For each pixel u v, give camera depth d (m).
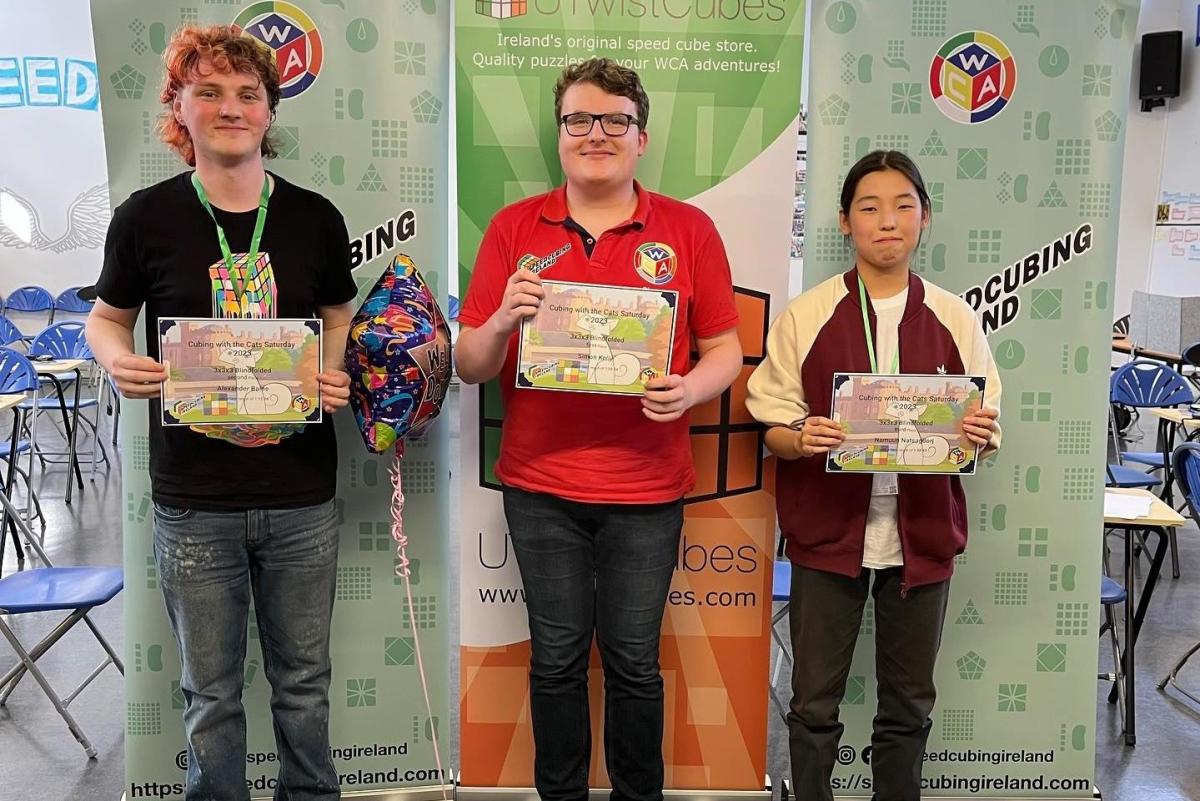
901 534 1.84
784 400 1.90
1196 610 3.67
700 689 2.19
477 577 2.15
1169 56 7.25
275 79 1.71
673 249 1.78
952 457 1.77
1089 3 2.04
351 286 1.83
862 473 1.83
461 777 2.22
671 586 2.15
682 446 1.86
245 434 1.70
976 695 2.25
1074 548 2.21
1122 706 2.87
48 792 2.36
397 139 2.06
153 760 2.16
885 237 1.79
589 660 2.09
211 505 1.70
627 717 1.88
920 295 1.86
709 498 2.12
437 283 2.12
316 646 1.85
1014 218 2.10
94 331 1.71
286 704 1.86
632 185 1.83
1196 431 4.68
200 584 1.73
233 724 1.81
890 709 1.96
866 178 1.81
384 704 2.22
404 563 2.03
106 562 4.12
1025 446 2.17
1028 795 2.28
